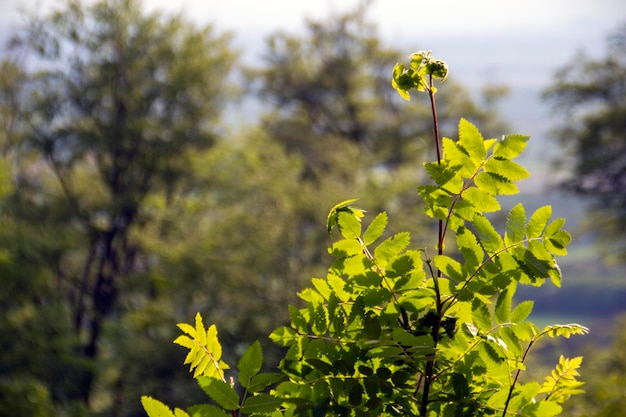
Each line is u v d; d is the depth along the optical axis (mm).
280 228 25609
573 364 2045
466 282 1747
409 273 1779
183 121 32656
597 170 35438
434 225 28734
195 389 24328
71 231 27125
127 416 25188
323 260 25453
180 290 25297
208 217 29359
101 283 30219
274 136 41844
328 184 27750
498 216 31938
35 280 21875
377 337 1721
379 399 1726
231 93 34250
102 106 30969
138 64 31484
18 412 18453
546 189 37500
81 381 24172
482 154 1724
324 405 1697
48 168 31812
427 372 1778
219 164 28875
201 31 33000
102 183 32344
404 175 29547
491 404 1783
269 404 1666
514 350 1763
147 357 24234
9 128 30531
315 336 1800
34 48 30219
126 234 30906
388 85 43219
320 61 43750
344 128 43062
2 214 26594
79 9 30422
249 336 23672
